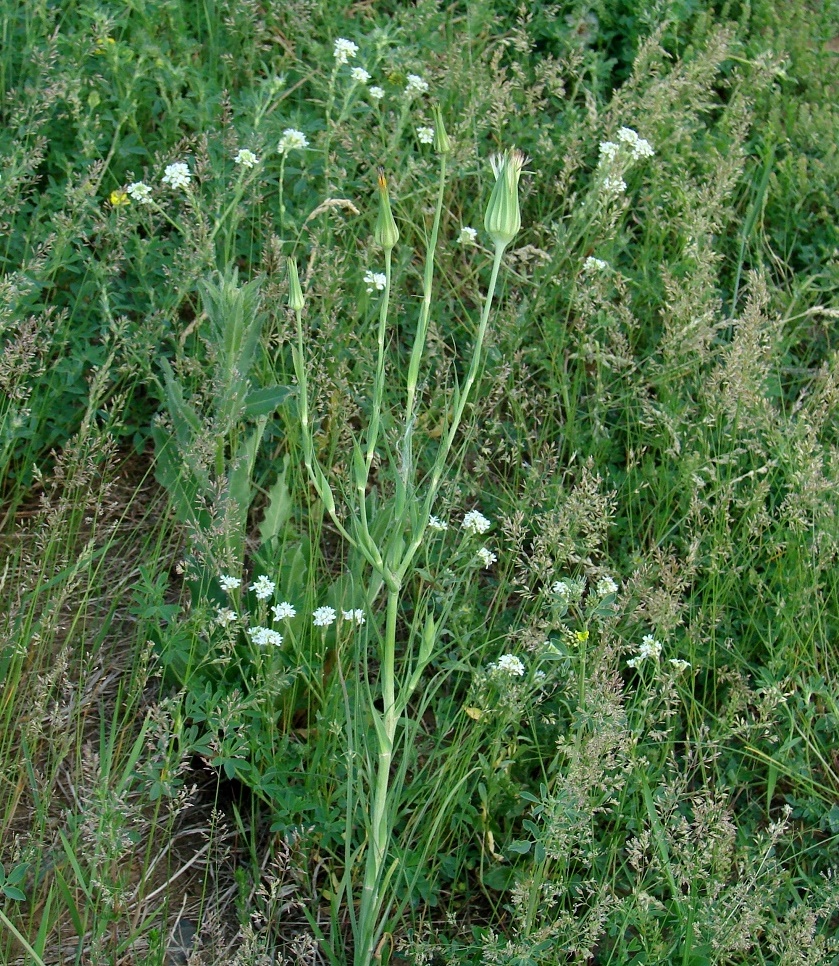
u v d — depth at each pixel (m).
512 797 1.02
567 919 0.89
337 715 1.00
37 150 1.26
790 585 1.19
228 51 1.56
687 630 1.12
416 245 1.45
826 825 1.08
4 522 1.17
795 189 1.62
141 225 1.39
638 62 1.54
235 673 1.06
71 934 0.91
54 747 0.98
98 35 1.38
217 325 1.07
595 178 1.44
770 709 1.05
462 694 1.12
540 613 1.16
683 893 0.99
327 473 1.19
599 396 1.31
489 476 1.31
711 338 1.32
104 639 1.11
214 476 1.11
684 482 1.25
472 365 0.81
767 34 1.79
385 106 1.53
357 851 0.90
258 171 1.29
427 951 0.90
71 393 1.24
